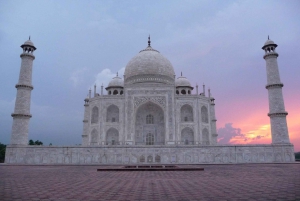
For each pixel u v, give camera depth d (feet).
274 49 259.39
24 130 239.91
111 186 68.59
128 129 287.69
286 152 235.20
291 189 61.26
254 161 233.14
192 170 133.59
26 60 253.44
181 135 295.07
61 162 230.68
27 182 79.77
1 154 346.13
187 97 297.33
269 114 247.91
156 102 295.28
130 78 341.82
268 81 254.27
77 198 50.96
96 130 296.10
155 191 59.41
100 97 298.15
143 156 234.38
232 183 74.18
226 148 234.38
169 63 358.23
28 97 248.73
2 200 49.14
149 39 398.83
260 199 48.55
